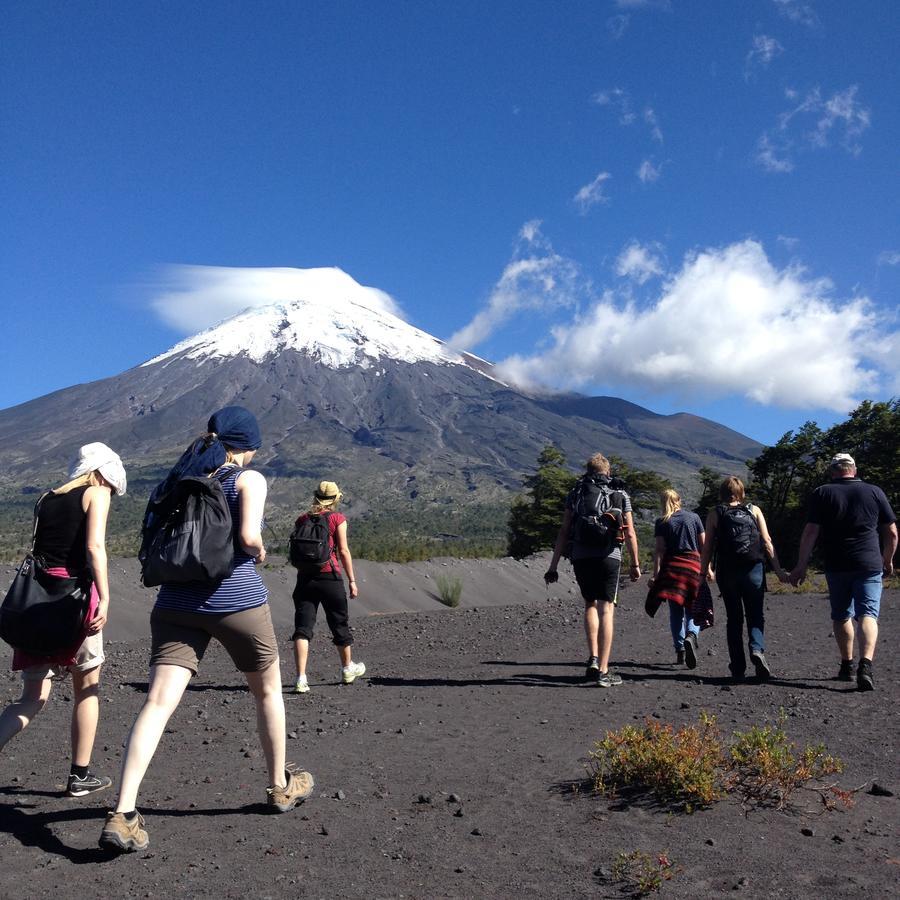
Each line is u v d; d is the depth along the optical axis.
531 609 21.02
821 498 7.81
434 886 3.42
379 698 7.95
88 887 3.44
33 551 4.50
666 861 3.55
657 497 56.81
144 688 8.99
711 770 4.51
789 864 3.56
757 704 6.94
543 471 63.16
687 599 9.09
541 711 6.95
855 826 4.03
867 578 7.66
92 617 4.52
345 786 4.91
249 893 3.37
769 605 17.33
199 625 4.08
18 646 4.41
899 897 3.22
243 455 4.37
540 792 4.66
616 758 4.78
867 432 52.91
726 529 8.23
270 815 4.36
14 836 4.04
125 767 3.85
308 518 8.80
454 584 27.19
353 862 3.69
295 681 9.44
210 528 3.98
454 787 4.82
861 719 6.30
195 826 4.19
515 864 3.64
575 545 8.22
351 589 8.99
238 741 6.26
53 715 7.38
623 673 9.00
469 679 9.02
